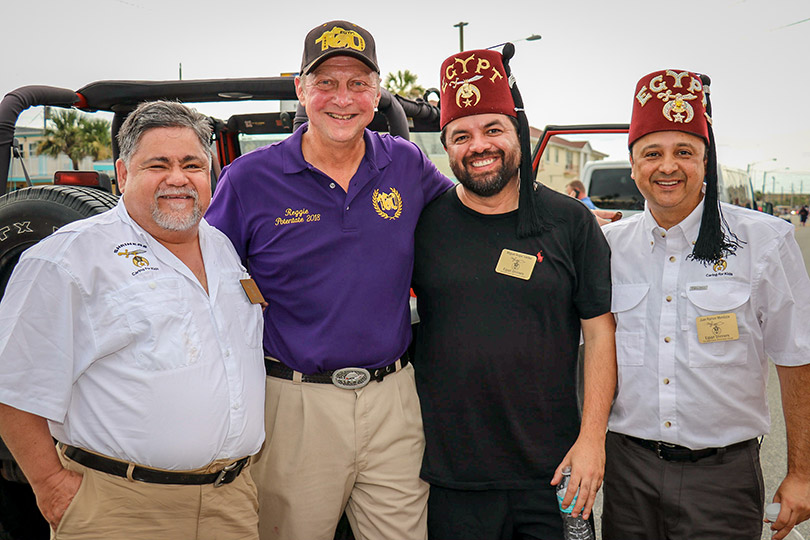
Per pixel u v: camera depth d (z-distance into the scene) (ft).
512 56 7.01
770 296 6.15
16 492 8.73
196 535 6.08
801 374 6.22
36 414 5.45
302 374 6.95
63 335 5.43
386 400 7.05
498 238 6.97
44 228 8.02
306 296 6.88
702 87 6.43
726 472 6.36
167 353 5.62
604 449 6.69
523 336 6.82
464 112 6.81
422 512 7.40
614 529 6.97
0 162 9.48
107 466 5.67
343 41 6.67
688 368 6.36
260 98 11.31
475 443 6.99
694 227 6.48
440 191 7.76
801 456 6.27
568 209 7.02
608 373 6.81
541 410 6.93
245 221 7.05
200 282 6.16
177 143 5.71
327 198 6.88
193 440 5.69
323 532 7.07
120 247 5.70
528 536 7.18
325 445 6.93
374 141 7.23
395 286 7.04
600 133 14.99
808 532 9.48
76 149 85.97
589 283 6.91
